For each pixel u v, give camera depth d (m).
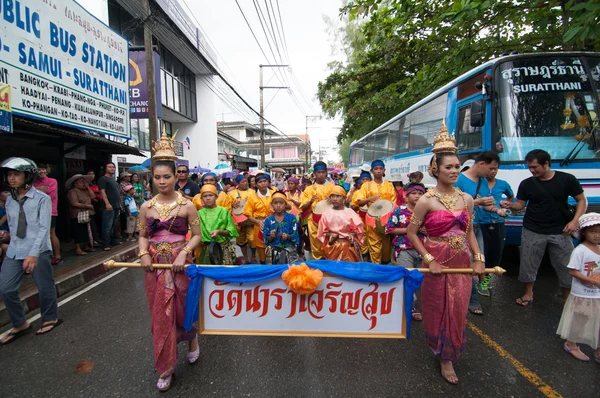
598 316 2.87
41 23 5.70
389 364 2.99
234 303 2.80
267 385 2.72
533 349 3.17
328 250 3.80
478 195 4.11
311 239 5.00
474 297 3.95
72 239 8.26
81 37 6.84
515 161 4.93
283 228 4.30
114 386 2.77
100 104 7.54
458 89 6.29
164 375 2.65
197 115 22.03
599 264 2.88
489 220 4.14
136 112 10.15
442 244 2.69
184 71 19.98
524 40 8.31
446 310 2.65
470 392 2.58
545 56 5.21
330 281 2.77
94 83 7.30
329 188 5.75
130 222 8.66
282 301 2.79
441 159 2.63
